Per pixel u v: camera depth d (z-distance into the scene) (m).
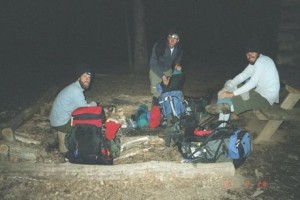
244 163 5.32
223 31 14.53
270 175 5.00
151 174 4.80
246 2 13.97
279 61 9.37
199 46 14.16
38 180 4.78
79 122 5.05
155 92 7.04
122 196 4.49
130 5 14.52
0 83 9.74
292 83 6.55
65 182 4.74
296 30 9.23
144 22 10.41
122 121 6.26
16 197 4.48
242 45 13.84
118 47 14.45
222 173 4.84
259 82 5.73
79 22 15.26
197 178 4.82
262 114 5.88
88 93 8.55
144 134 6.23
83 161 5.03
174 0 14.70
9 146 5.25
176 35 6.72
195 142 5.21
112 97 8.18
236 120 6.91
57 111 5.36
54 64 11.96
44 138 6.03
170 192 4.57
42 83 9.68
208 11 14.55
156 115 6.34
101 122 5.09
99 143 5.03
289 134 6.34
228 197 4.49
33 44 14.86
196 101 6.62
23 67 11.55
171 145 5.58
